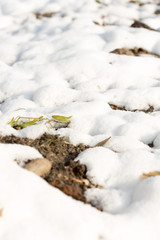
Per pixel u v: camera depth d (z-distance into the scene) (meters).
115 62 1.54
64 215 0.99
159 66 1.54
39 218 0.98
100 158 1.12
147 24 1.92
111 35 1.70
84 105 1.30
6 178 1.02
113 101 1.36
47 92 1.36
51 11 2.33
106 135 1.20
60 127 1.25
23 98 1.38
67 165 1.13
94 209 1.02
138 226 0.99
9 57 1.65
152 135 1.21
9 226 0.97
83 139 1.19
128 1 2.59
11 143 1.17
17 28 2.06
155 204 1.02
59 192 1.03
